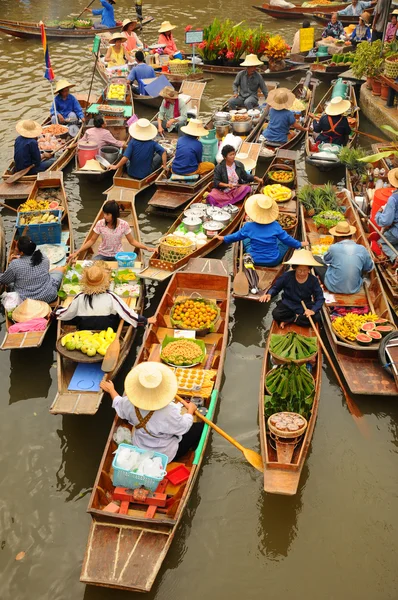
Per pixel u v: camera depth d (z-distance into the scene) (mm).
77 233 11797
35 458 7340
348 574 6172
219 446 7488
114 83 17453
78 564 6223
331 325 8648
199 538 6480
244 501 6875
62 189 11867
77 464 7285
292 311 8750
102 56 20953
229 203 11711
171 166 12914
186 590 6000
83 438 7613
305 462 7305
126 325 8602
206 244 10469
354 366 8211
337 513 6758
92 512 5945
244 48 20141
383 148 13914
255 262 10062
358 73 17250
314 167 14508
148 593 5953
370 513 6766
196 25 25625
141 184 12531
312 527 6617
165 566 6203
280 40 19797
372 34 17828
